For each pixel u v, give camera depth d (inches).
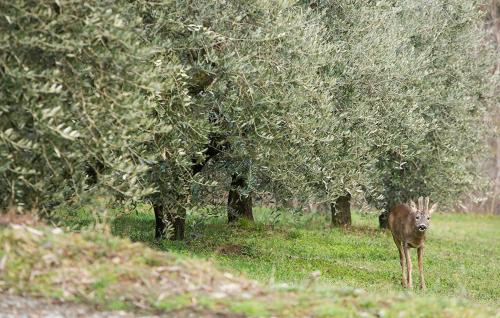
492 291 1069.1
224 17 852.6
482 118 1628.9
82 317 493.7
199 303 523.5
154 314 507.2
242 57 858.1
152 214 1469.0
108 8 706.8
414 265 1270.9
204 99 903.1
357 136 1131.3
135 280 552.7
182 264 583.2
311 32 962.1
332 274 1044.5
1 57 643.5
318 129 990.4
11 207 637.3
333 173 1089.4
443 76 1488.7
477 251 1581.0
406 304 548.4
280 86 914.1
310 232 1505.9
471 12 1508.4
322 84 991.6
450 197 1577.3
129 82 699.4
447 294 980.6
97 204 722.2
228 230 1357.0
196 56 901.2
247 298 538.6
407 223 1010.7
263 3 862.5
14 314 486.0
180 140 880.9
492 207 2765.7
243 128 944.3
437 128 1437.0
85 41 673.6
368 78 1159.0
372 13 1144.8
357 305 542.6
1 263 548.4
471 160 1690.5
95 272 553.3
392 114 1218.0
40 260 557.0
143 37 779.4
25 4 657.0
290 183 1023.0
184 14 840.3
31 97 651.5
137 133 772.0
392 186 1603.1
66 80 681.0
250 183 988.6
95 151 692.7
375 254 1332.4
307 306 528.1
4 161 642.8
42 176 689.6
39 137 666.2
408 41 1349.7
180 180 958.4
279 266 1034.1
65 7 661.9
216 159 1045.8
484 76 1583.4
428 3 1465.3
